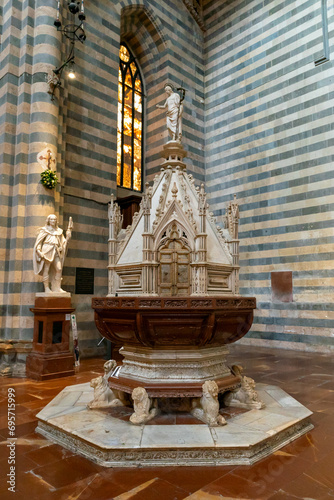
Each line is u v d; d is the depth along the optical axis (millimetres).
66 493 2963
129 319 4227
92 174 10695
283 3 12570
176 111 5598
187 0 14320
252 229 12516
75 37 10547
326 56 11273
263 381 6859
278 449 3789
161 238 4727
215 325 4242
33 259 7910
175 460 3451
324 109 11242
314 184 11242
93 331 10195
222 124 13953
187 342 4402
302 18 12023
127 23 13266
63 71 9820
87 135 10695
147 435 3734
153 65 13992
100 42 11297
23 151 8625
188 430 3869
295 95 11961
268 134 12516
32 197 8453
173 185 5152
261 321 11898
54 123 8828
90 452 3633
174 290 4617
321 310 10664
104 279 10648
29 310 8117
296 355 9883
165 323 4098
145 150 13938
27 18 8992
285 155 11992
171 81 13570
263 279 12047
